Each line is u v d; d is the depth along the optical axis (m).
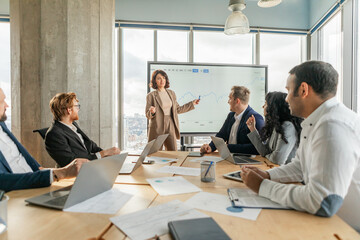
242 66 4.48
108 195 1.10
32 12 3.09
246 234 0.75
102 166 1.05
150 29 4.46
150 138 3.96
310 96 1.09
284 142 1.84
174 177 1.43
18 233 0.76
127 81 4.52
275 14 4.61
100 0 3.39
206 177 1.34
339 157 0.87
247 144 2.30
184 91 4.38
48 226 0.80
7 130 1.74
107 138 3.56
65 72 3.12
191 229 0.71
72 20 3.13
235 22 2.94
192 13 4.50
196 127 4.43
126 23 4.36
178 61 4.60
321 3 4.25
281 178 1.27
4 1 4.10
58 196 1.06
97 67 3.39
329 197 0.84
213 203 1.00
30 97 3.14
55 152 1.94
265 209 0.94
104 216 0.88
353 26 3.65
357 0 3.61
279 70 4.75
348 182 0.88
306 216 0.88
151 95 3.98
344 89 3.72
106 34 3.50
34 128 3.15
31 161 1.78
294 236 0.74
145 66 4.54
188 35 4.55
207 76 4.42
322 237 0.74
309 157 1.12
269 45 4.71
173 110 4.03
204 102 4.43
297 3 4.63
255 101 4.53
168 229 0.77
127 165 1.76
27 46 3.10
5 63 4.15
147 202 1.02
